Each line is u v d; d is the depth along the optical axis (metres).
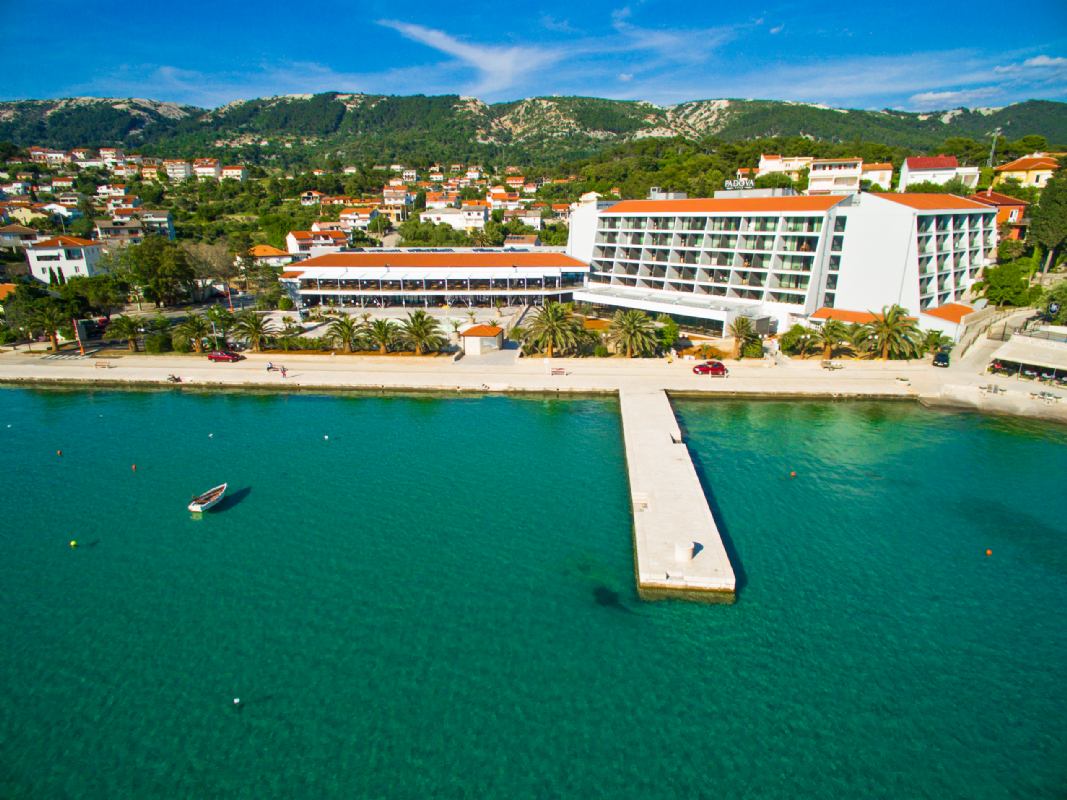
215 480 53.09
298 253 162.75
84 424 65.44
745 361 80.62
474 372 77.94
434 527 45.69
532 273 115.25
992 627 35.47
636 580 39.53
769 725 29.05
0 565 41.41
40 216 199.38
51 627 35.59
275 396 73.50
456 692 30.94
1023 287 97.50
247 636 34.84
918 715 29.62
